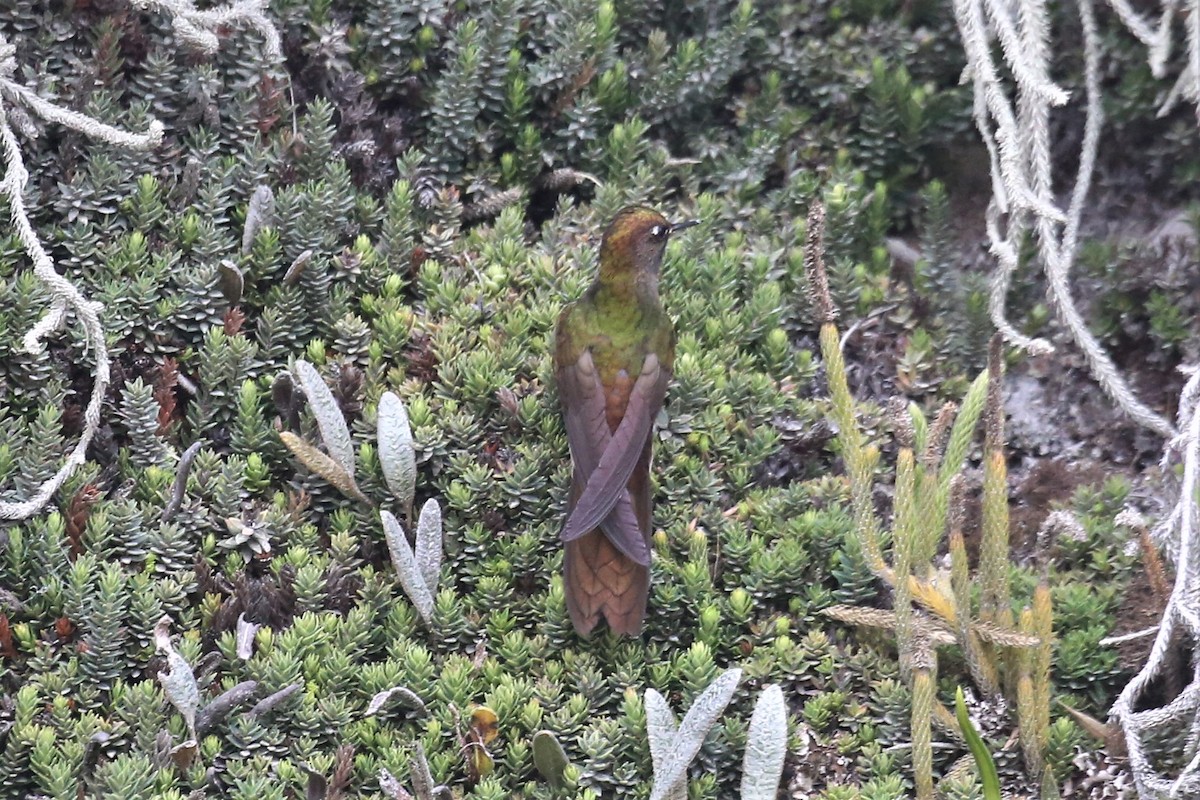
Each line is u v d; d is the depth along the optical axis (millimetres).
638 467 5910
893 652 5910
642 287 6156
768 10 7996
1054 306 7145
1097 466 6922
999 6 6836
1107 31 7805
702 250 7199
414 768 5121
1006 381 7352
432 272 6789
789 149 7871
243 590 5734
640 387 5988
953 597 5656
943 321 7422
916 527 5609
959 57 7945
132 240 6414
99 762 5324
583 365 6051
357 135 7258
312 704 5500
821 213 5449
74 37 6824
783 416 6637
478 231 7156
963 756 5641
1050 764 5621
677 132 7863
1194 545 5715
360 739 5500
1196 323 7195
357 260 6711
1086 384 7273
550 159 7469
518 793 5496
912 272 7758
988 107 7480
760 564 5980
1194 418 5867
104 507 5812
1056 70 7914
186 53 6941
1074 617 5996
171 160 6777
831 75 7914
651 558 5797
